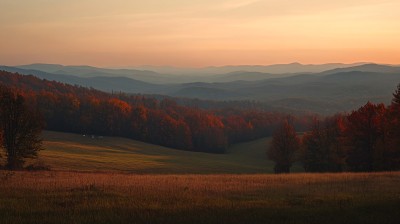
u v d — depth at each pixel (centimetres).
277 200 1703
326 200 1683
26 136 4172
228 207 1471
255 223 1204
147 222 1205
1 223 1169
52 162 6028
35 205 1462
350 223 1202
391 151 4062
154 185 2197
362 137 4497
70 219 1232
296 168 7550
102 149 8981
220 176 3130
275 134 5781
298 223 1205
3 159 4838
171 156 9225
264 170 7550
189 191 1955
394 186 2283
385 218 1244
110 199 1623
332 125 5653
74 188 1955
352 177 2881
